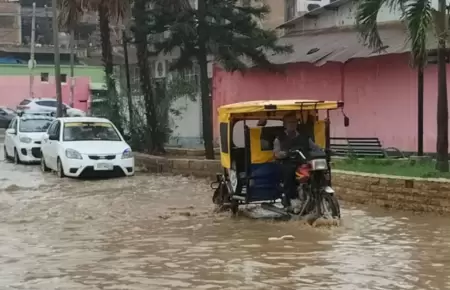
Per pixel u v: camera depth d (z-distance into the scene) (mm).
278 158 11469
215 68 27141
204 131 20922
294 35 26453
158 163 20578
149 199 14602
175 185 17062
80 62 56406
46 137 20984
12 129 25281
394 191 12703
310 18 25906
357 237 10148
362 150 20250
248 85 26172
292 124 11484
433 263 8453
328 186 11320
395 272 8000
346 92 22719
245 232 10688
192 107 27375
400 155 19672
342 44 22234
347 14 24125
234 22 20078
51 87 52625
